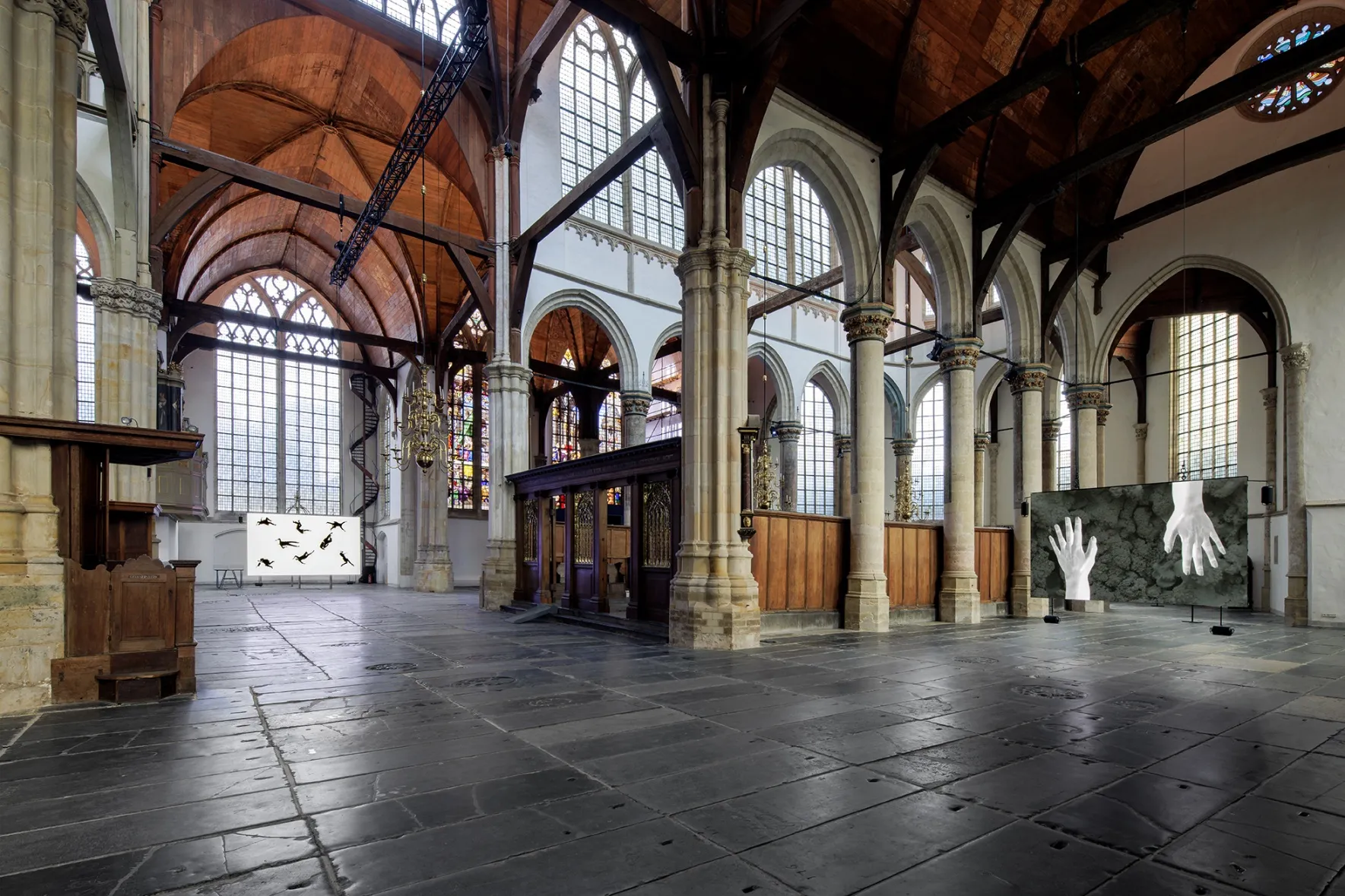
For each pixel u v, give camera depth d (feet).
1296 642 40.04
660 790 13.91
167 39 53.72
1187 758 16.48
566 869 10.39
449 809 12.86
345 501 112.27
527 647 34.86
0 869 10.34
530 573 57.77
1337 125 52.26
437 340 89.61
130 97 45.39
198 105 69.36
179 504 91.15
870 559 44.86
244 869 10.36
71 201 24.53
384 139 75.72
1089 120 56.08
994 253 52.85
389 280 93.86
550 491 54.39
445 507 91.35
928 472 108.27
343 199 56.49
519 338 64.80
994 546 58.85
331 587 95.61
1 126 21.70
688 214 39.11
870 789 14.10
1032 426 60.03
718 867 10.52
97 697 21.89
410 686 24.58
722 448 37.01
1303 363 53.36
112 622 22.57
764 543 41.93
